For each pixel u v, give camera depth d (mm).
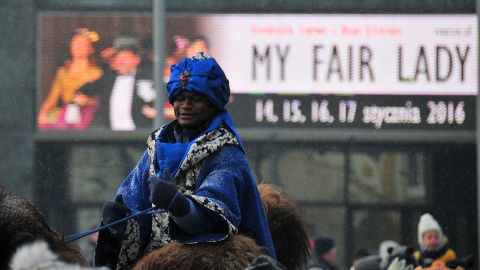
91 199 47250
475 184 47062
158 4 33969
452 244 46844
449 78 47344
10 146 47031
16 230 8500
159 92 33844
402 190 47219
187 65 9734
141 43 46969
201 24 47000
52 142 47250
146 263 9023
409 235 46969
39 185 47125
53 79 47125
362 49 47469
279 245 11234
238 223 9281
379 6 47469
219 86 9695
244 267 8922
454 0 47281
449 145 47250
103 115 47156
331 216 47156
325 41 47562
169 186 8711
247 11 47281
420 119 47438
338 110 47438
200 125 9781
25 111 47125
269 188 11547
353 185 47219
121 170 47250
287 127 47406
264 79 47406
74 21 47125
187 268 8906
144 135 47031
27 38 47000
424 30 47438
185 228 8930
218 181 9312
